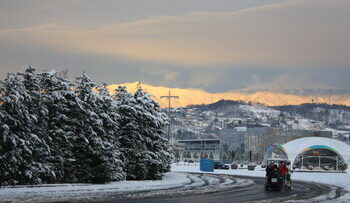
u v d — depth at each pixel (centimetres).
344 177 5744
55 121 3700
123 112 4647
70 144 3666
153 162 4553
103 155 3762
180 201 2402
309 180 5078
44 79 3744
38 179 3316
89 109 3866
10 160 3070
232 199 2578
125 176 4247
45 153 3403
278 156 9506
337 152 9144
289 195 2994
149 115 4719
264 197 2786
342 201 2562
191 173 6397
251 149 14525
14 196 2411
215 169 8562
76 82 3950
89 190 2941
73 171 3734
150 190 3119
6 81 3209
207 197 2673
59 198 2334
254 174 6334
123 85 4850
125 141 4534
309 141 9469
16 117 3203
